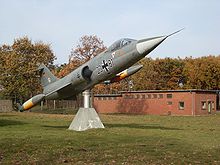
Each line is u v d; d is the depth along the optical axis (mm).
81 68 21828
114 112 58688
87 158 10773
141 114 53375
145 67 73438
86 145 13500
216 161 10281
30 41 59062
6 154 11750
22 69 55844
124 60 20156
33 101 24828
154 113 54031
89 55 53031
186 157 10883
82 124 20531
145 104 55125
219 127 24422
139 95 55844
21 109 25781
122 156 11055
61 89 23312
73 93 23812
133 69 22703
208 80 68250
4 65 56906
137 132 18750
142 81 72625
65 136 16531
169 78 75562
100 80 21797
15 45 58250
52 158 10875
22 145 13453
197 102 50750
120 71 21219
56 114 47688
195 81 69875
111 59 20688
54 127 23219
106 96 59562
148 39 19453
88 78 21969
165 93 53062
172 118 38938
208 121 32844
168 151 12008
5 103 60625
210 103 53906
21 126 23766
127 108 57125
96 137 16125
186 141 14945
